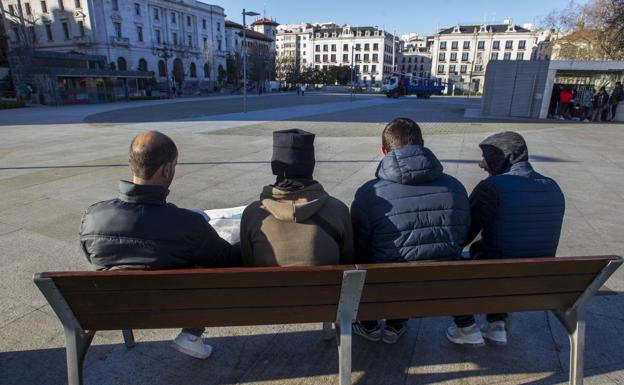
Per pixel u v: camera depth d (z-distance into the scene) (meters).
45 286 1.64
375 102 36.03
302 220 1.91
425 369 2.52
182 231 1.86
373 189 2.19
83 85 32.94
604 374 2.46
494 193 2.38
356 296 1.83
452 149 10.31
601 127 16.44
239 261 2.21
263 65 75.00
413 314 2.01
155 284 1.68
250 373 2.46
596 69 19.17
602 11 24.88
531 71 20.16
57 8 62.00
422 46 148.12
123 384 2.35
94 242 1.85
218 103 32.69
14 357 2.54
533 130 15.04
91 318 1.83
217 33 88.44
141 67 68.88
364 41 125.94
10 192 6.07
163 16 72.56
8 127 14.64
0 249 4.04
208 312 1.83
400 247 2.13
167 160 1.92
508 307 2.08
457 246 2.18
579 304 2.11
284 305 1.84
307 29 134.62
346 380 1.96
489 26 106.19
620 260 1.90
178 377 2.42
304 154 1.92
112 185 6.50
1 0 60.19
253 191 6.23
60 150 9.70
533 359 2.61
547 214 2.36
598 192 6.57
